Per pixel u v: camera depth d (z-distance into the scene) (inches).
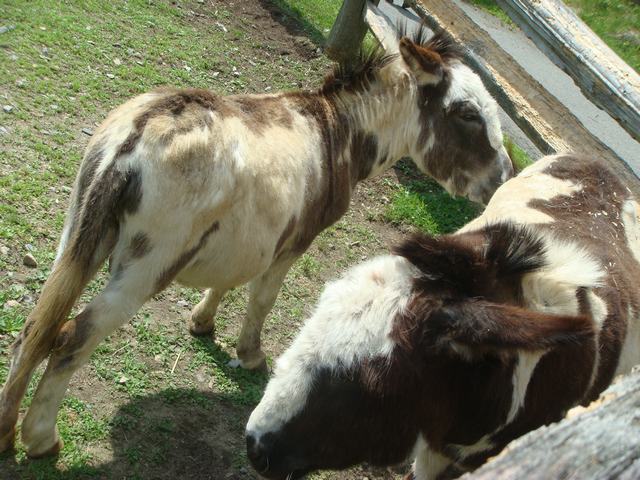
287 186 133.3
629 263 124.4
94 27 276.5
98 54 257.8
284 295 193.6
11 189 176.6
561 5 183.5
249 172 123.1
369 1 307.1
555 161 153.9
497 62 213.3
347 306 89.7
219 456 139.3
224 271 131.3
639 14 649.6
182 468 133.6
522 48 485.7
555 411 102.7
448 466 109.0
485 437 100.0
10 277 153.9
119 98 238.7
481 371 91.4
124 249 115.9
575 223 126.6
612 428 46.6
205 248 124.0
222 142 118.7
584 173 148.5
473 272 91.5
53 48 247.6
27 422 115.9
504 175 184.5
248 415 151.9
